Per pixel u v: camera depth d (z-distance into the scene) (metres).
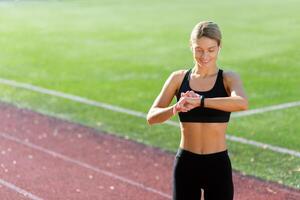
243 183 12.09
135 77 22.53
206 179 7.34
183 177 7.40
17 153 13.94
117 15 38.25
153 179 12.22
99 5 42.94
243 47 27.73
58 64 25.17
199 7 40.50
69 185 11.82
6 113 17.83
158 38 30.47
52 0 45.84
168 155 13.86
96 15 38.53
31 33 32.97
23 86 21.48
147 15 37.97
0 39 31.45
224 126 7.30
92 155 13.83
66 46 29.11
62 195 11.30
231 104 7.02
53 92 20.50
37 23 36.16
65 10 41.00
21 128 16.22
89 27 34.28
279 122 16.50
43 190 11.55
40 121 16.92
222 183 7.31
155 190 11.62
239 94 7.14
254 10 38.56
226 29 32.44
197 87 7.32
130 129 16.05
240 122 16.48
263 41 29.02
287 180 12.27
